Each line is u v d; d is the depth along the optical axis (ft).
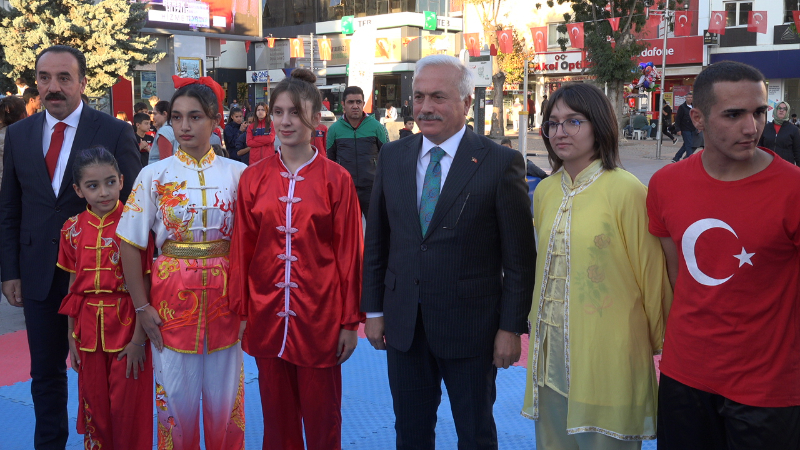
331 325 9.46
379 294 9.37
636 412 8.04
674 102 96.78
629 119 93.66
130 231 9.36
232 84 136.26
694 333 7.48
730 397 7.27
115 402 9.96
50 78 10.48
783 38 85.35
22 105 18.31
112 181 9.96
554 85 105.81
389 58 116.26
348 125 22.89
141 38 61.77
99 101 60.75
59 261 10.18
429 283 8.64
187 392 9.53
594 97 8.07
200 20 76.33
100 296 9.94
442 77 8.51
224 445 9.97
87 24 56.85
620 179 8.04
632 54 78.84
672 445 7.84
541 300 8.48
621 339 7.95
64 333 10.90
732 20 88.89
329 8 126.31
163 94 75.41
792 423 7.18
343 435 12.14
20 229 10.84
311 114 9.30
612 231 7.96
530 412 8.64
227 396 9.88
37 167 10.58
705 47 90.53
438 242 8.59
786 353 7.13
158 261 9.58
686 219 7.45
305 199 9.30
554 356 8.40
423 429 9.20
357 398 13.76
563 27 85.97
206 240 9.54
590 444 8.15
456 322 8.65
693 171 7.52
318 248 9.38
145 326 9.52
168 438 9.57
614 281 7.98
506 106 108.99
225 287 9.61
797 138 29.30
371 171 22.94
